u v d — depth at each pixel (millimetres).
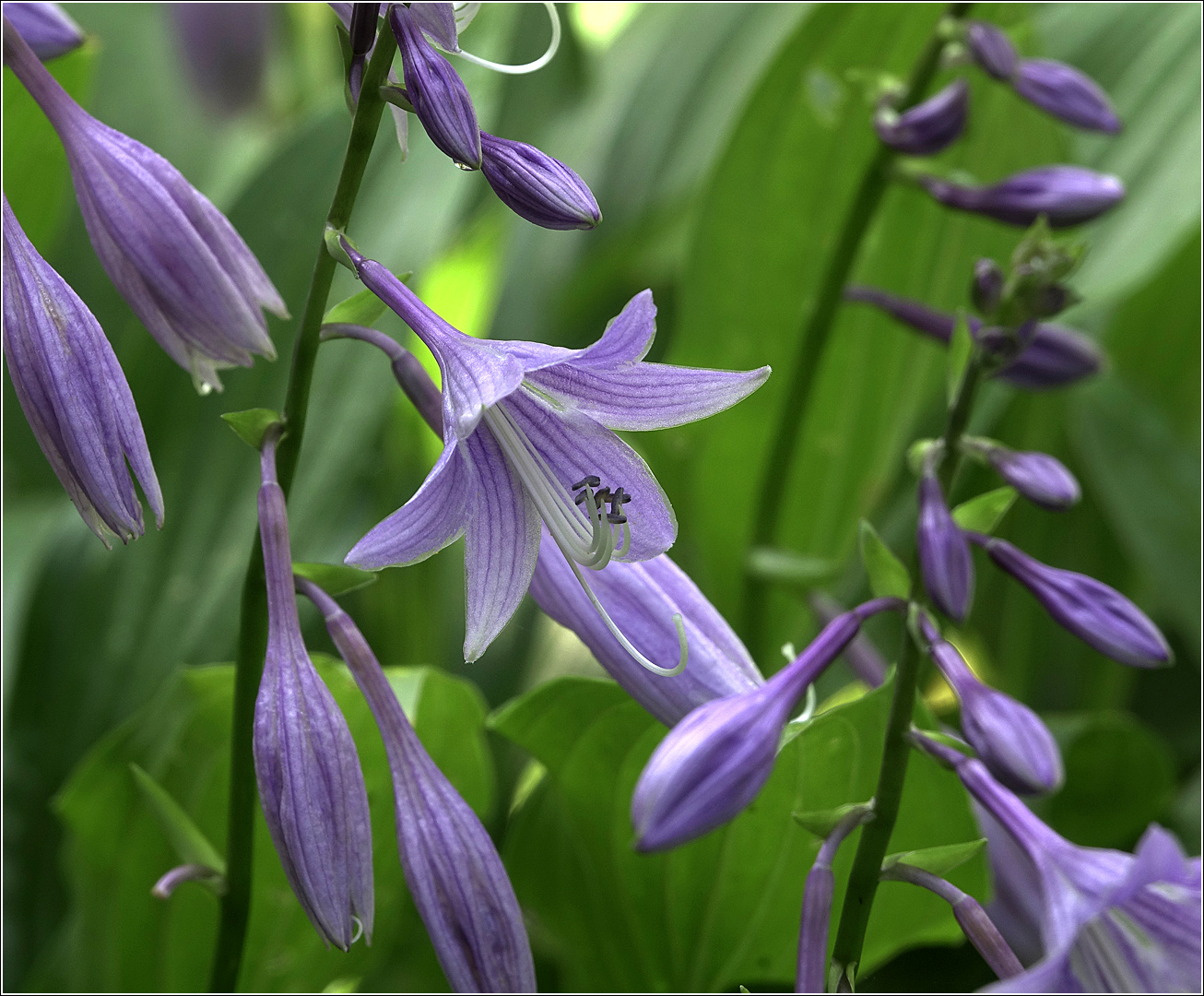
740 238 653
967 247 655
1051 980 479
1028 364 579
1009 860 553
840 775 542
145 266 507
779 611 676
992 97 647
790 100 639
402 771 501
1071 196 589
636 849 481
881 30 634
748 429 667
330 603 511
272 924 569
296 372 510
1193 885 480
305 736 494
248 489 632
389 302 493
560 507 500
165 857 574
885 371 668
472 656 493
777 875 554
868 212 617
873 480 685
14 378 499
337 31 500
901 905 553
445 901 497
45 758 624
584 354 481
